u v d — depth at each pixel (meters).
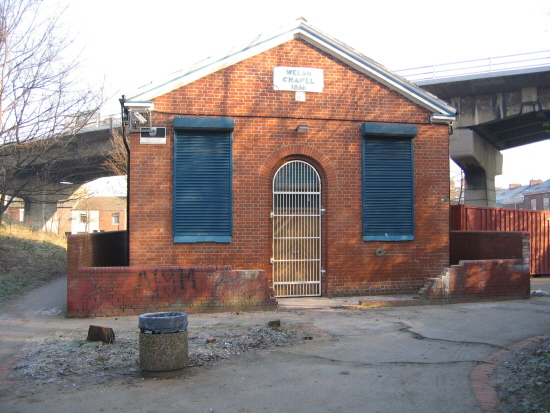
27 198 21.61
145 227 11.45
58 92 16.45
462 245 14.67
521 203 68.56
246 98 11.90
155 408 5.21
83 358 6.89
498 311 10.48
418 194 12.61
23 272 16.06
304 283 12.20
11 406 5.26
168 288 10.37
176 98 11.63
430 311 10.57
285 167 12.29
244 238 11.79
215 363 6.75
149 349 6.13
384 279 12.34
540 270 18.97
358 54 12.26
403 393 5.62
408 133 12.42
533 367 6.08
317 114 12.21
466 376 6.18
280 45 12.11
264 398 5.50
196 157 11.66
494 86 24.70
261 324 9.16
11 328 9.14
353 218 12.28
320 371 6.42
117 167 27.56
